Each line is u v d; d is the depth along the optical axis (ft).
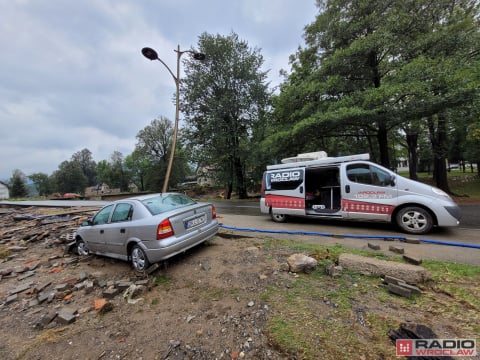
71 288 12.85
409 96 31.04
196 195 115.85
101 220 16.88
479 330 6.88
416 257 12.07
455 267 10.97
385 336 6.92
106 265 15.98
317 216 22.57
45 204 65.05
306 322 7.84
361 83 39.75
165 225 13.05
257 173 67.00
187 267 13.41
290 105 43.73
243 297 9.87
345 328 7.40
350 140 61.62
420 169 135.64
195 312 9.35
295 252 13.94
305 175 23.53
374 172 19.56
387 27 34.19
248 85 68.74
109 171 210.59
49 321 9.72
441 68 29.55
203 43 66.59
